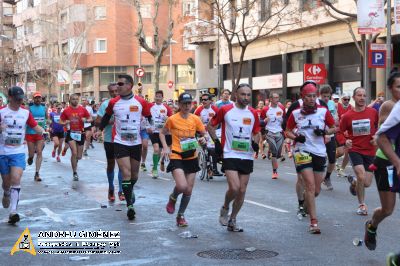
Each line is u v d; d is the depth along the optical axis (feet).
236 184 32.22
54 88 274.57
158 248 29.48
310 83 32.94
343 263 26.16
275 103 59.26
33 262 27.12
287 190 50.67
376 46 78.28
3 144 35.96
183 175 34.06
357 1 78.54
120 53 251.39
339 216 37.76
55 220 37.24
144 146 65.92
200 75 174.09
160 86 251.39
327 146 48.57
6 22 337.11
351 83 115.34
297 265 25.89
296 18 114.01
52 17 229.04
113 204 43.52
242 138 32.19
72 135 58.95
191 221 36.52
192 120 34.55
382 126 22.71
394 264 22.63
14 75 279.49
